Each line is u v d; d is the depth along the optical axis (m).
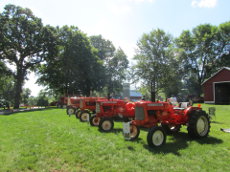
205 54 39.47
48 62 31.78
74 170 3.69
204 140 5.89
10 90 51.28
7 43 26.56
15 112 18.50
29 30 28.44
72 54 32.03
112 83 47.03
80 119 10.33
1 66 28.55
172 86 30.17
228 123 9.52
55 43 30.67
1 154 4.54
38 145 5.31
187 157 4.41
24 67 29.91
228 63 37.53
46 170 3.70
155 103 6.06
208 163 4.06
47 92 39.97
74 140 5.79
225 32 37.88
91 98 11.93
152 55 28.75
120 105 8.88
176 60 29.61
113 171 3.64
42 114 14.77
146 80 28.53
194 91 41.19
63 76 32.88
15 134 6.81
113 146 5.15
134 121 6.13
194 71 39.69
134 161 4.13
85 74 34.50
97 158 4.28
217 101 26.30
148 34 29.53
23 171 3.68
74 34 33.12
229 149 4.96
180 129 7.61
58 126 8.47
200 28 40.12
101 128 7.46
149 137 5.14
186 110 6.64
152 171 3.66
